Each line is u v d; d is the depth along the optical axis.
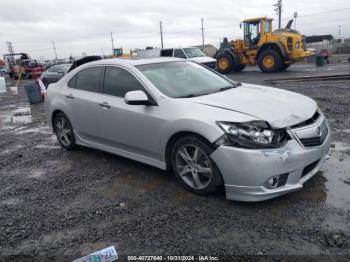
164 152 3.99
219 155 3.35
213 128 3.38
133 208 3.62
